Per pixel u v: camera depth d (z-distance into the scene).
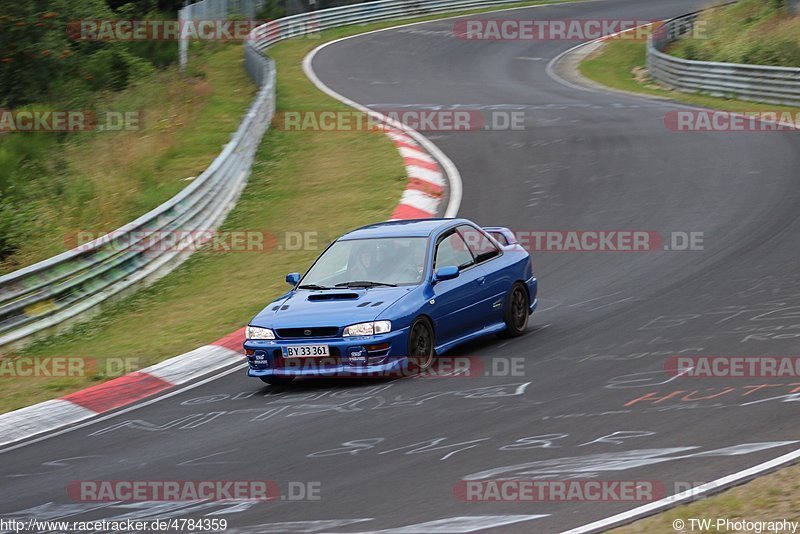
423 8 184.88
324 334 36.16
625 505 22.36
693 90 111.06
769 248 50.09
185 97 105.00
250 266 58.41
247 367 41.41
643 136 82.44
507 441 27.89
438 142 85.81
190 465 29.39
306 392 36.31
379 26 175.75
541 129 88.50
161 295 55.62
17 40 105.94
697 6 182.62
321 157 83.44
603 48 151.00
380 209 66.38
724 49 123.44
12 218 65.12
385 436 29.70
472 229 41.62
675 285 46.03
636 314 42.12
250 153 81.62
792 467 23.16
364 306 36.53
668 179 67.75
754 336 36.53
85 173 79.75
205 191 66.44
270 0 169.62
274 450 29.73
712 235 54.09
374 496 24.75
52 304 51.31
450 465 26.41
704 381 31.70
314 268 40.25
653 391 31.23
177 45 131.88
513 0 196.25
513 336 41.44
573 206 63.53
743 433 26.36
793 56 111.12
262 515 24.42
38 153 84.69
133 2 149.12
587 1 199.50
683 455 25.17
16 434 36.41
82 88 110.81
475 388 33.88
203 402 36.94
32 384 42.72
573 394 31.92
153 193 71.12
